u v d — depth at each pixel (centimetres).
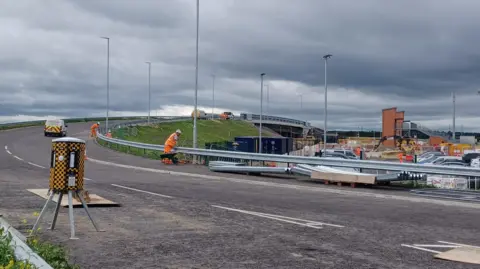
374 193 1823
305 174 2312
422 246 909
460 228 1112
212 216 1212
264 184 2083
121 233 980
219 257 799
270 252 841
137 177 2289
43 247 714
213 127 9000
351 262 780
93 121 10119
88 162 3167
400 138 7212
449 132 9481
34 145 4531
